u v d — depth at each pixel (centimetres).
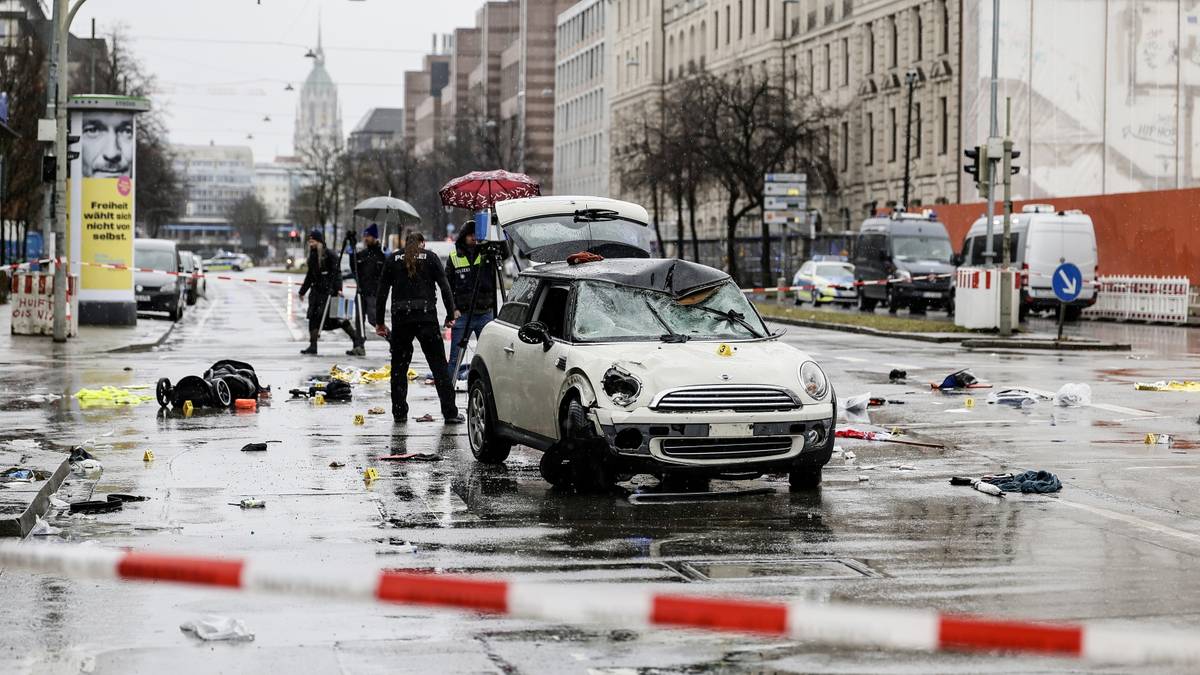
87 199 5022
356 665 958
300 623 1070
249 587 775
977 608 1124
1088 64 9056
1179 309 6291
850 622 735
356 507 1605
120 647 1002
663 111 11069
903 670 944
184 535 1430
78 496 1656
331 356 3978
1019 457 2030
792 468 1684
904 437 2253
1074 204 7275
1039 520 1532
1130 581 1230
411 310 2411
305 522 1509
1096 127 9069
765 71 10525
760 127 10144
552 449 1714
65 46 4272
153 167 14975
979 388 3056
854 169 11331
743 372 1673
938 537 1434
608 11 17350
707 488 1748
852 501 1655
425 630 1049
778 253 10875
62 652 988
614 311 1808
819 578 1238
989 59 9056
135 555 808
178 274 6031
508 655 984
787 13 12606
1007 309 4769
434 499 1662
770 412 1661
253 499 1627
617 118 16912
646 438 1638
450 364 2884
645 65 15975
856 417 2531
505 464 1959
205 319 6291
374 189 19275
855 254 7475
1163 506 1622
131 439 2186
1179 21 9056
